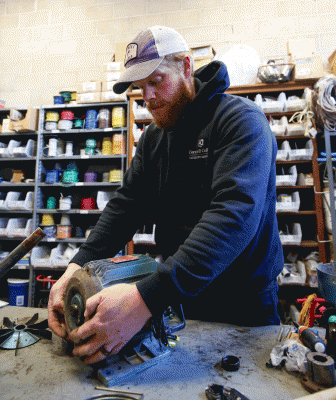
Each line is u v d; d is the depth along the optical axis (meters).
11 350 0.71
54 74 3.53
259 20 3.04
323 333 0.77
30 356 0.68
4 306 1.06
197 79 0.93
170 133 0.90
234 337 0.78
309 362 0.55
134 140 2.68
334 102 2.15
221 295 0.92
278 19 3.01
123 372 0.59
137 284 0.59
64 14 3.57
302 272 2.29
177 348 0.72
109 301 0.56
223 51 2.68
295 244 2.35
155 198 1.02
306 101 2.29
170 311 0.84
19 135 3.26
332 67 2.64
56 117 3.04
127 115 2.89
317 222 2.34
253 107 0.75
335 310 0.71
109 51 3.42
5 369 0.63
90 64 3.45
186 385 0.56
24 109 3.24
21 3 3.71
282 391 0.54
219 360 0.66
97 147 3.02
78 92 2.88
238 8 3.10
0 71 3.67
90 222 3.16
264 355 0.68
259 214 0.63
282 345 0.65
